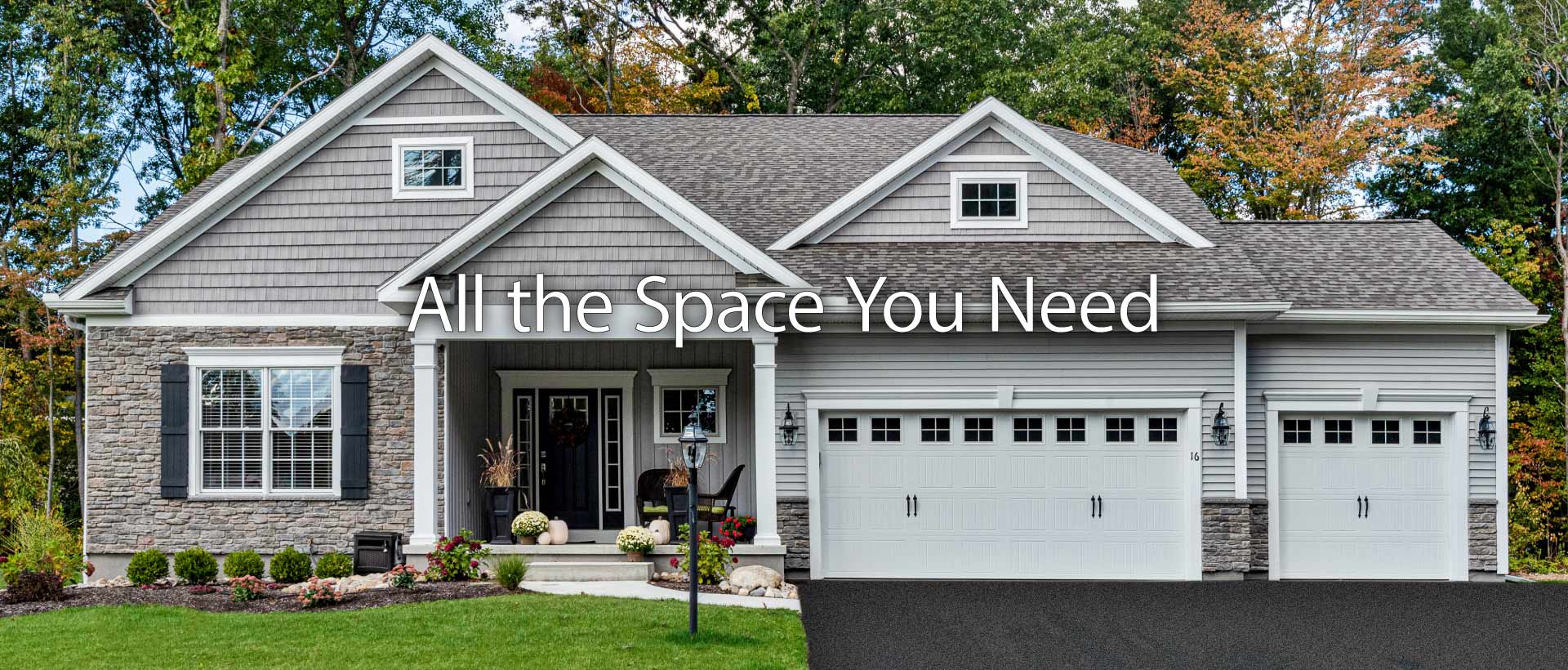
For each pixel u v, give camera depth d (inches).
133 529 665.6
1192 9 1322.6
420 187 678.5
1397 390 684.1
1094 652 476.1
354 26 1357.0
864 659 461.4
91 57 1146.7
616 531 745.6
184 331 670.5
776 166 808.3
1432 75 1226.0
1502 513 679.7
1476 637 508.7
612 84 1466.5
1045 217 719.7
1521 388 1080.8
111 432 668.7
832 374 665.6
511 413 750.5
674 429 748.6
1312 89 1264.8
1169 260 689.0
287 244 676.1
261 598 544.7
